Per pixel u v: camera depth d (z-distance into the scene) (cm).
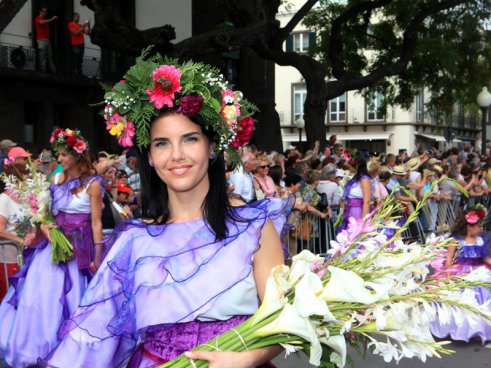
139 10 2042
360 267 212
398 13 2000
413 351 204
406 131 4284
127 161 877
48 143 1802
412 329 203
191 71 222
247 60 2325
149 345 221
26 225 555
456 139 4875
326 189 973
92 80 1855
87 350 217
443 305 208
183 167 221
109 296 223
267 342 205
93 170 535
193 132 222
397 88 2234
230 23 2122
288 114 4388
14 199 564
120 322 217
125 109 222
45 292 502
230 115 229
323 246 891
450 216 1305
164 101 215
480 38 1995
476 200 1450
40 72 1727
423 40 1916
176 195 229
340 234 219
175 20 2159
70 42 1864
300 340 208
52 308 500
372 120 4338
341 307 203
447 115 2194
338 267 212
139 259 222
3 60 1695
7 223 565
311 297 193
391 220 230
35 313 499
